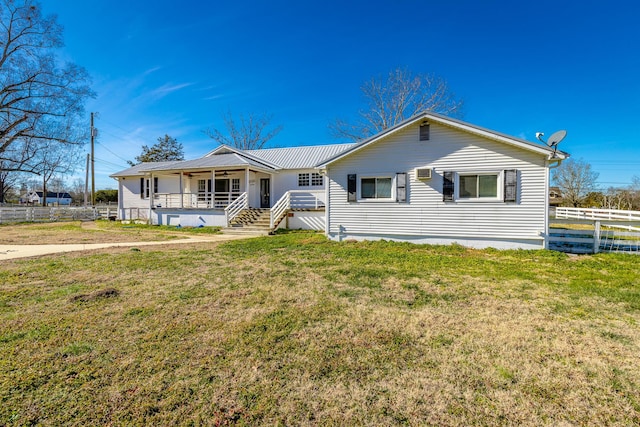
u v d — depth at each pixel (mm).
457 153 9852
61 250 9414
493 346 3297
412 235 10375
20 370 2748
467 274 6461
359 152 10914
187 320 3920
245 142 36438
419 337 3500
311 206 17125
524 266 7270
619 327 3811
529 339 3467
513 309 4422
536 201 9148
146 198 22969
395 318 4043
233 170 18969
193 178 21328
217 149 21625
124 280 5836
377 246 9961
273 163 19828
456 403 2377
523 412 2279
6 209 22281
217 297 4852
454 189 9883
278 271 6637
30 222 22656
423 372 2793
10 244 10891
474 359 3027
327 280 5922
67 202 71812
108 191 53688
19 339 3350
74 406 2295
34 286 5383
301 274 6387
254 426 2129
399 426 2135
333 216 11297
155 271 6594
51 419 2158
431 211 10156
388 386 2588
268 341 3361
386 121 28438
